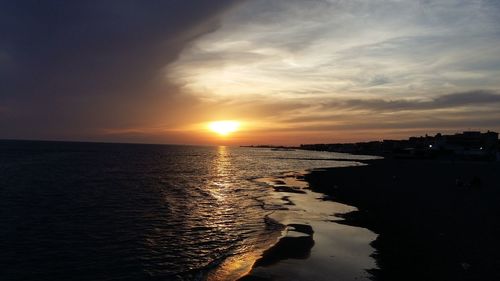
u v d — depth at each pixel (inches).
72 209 1310.3
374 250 756.0
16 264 724.7
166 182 2258.9
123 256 773.3
